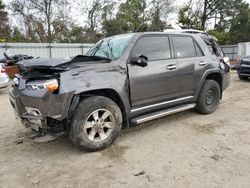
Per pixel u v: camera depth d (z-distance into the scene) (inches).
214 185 108.0
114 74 145.1
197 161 129.4
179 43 186.5
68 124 136.6
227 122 190.7
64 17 1198.9
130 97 153.3
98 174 119.7
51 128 137.6
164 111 175.6
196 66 192.1
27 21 1143.6
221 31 1569.9
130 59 154.2
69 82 129.8
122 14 1339.8
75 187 109.7
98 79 138.4
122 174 119.0
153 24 1357.0
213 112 217.3
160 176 116.3
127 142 156.2
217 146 147.0
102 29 1328.7
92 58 148.6
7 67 443.2
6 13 1173.1
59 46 716.7
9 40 1097.4
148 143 153.9
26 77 138.9
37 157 139.0
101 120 142.3
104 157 136.7
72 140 136.4
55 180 115.5
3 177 119.0
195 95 196.9
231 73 555.5
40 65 134.1
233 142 152.4
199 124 187.2
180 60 181.5
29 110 133.1
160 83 167.9
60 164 130.4
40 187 110.2
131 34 167.6
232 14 1579.7
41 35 1160.2
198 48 201.5
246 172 117.6
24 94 131.7
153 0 1364.4
